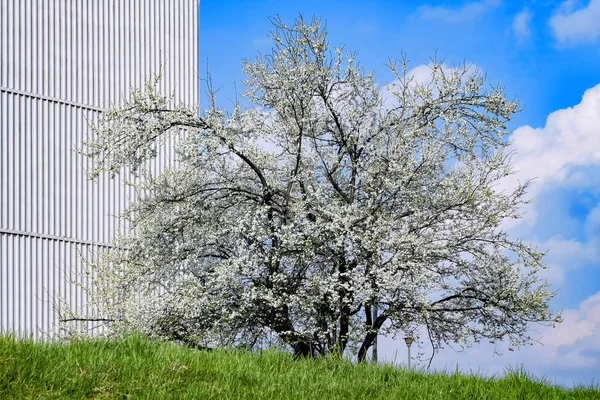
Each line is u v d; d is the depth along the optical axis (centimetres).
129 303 1534
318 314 1448
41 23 2481
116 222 2502
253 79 1590
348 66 1558
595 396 1173
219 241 1531
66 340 1164
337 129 1596
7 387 855
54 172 2436
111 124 1527
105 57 2602
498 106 1552
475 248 1520
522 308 1494
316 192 1473
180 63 2752
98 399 873
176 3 2769
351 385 1041
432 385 1109
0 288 2278
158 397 870
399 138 1526
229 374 988
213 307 1443
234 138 1509
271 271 1470
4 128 2364
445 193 1515
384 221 1435
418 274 1421
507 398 1095
